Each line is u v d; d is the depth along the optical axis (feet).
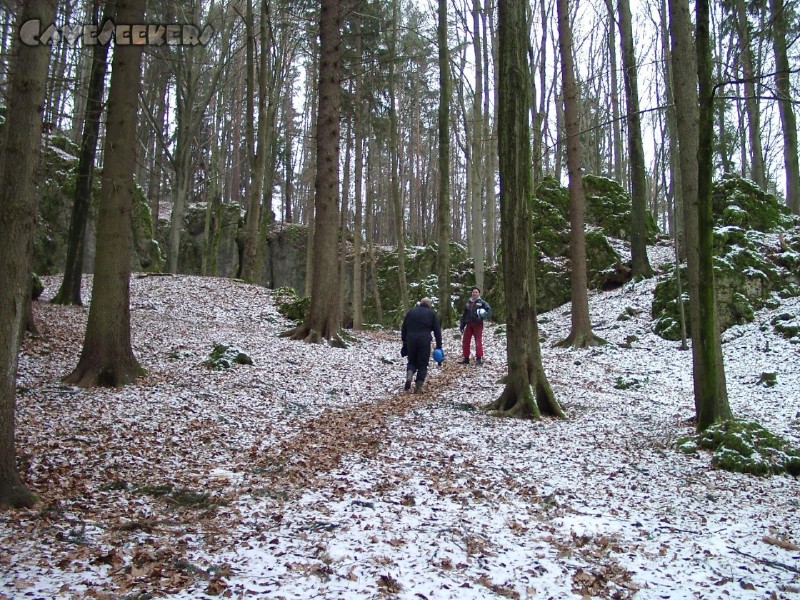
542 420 26.50
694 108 24.99
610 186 72.18
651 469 20.33
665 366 40.06
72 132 74.43
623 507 16.67
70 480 16.46
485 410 27.76
